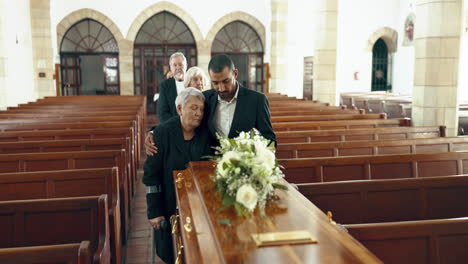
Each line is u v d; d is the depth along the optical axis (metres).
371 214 2.84
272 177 1.80
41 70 14.77
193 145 2.72
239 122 2.77
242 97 2.80
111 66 17.25
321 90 10.81
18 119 6.86
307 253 1.29
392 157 3.79
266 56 17.78
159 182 2.79
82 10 16.48
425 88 6.70
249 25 17.97
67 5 16.31
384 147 4.62
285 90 16.69
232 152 1.80
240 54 18.11
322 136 5.29
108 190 3.30
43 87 14.89
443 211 2.94
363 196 2.82
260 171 1.72
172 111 4.05
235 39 18.03
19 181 3.21
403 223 1.94
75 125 6.23
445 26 6.44
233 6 17.61
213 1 17.41
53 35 15.80
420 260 1.96
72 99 11.86
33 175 3.23
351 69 17.27
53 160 4.09
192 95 2.58
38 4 14.40
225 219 1.58
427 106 6.71
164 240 2.80
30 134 5.48
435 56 6.55
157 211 2.77
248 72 18.25
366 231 1.90
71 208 2.55
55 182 3.26
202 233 1.54
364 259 1.25
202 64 17.61
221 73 2.54
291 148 4.38
